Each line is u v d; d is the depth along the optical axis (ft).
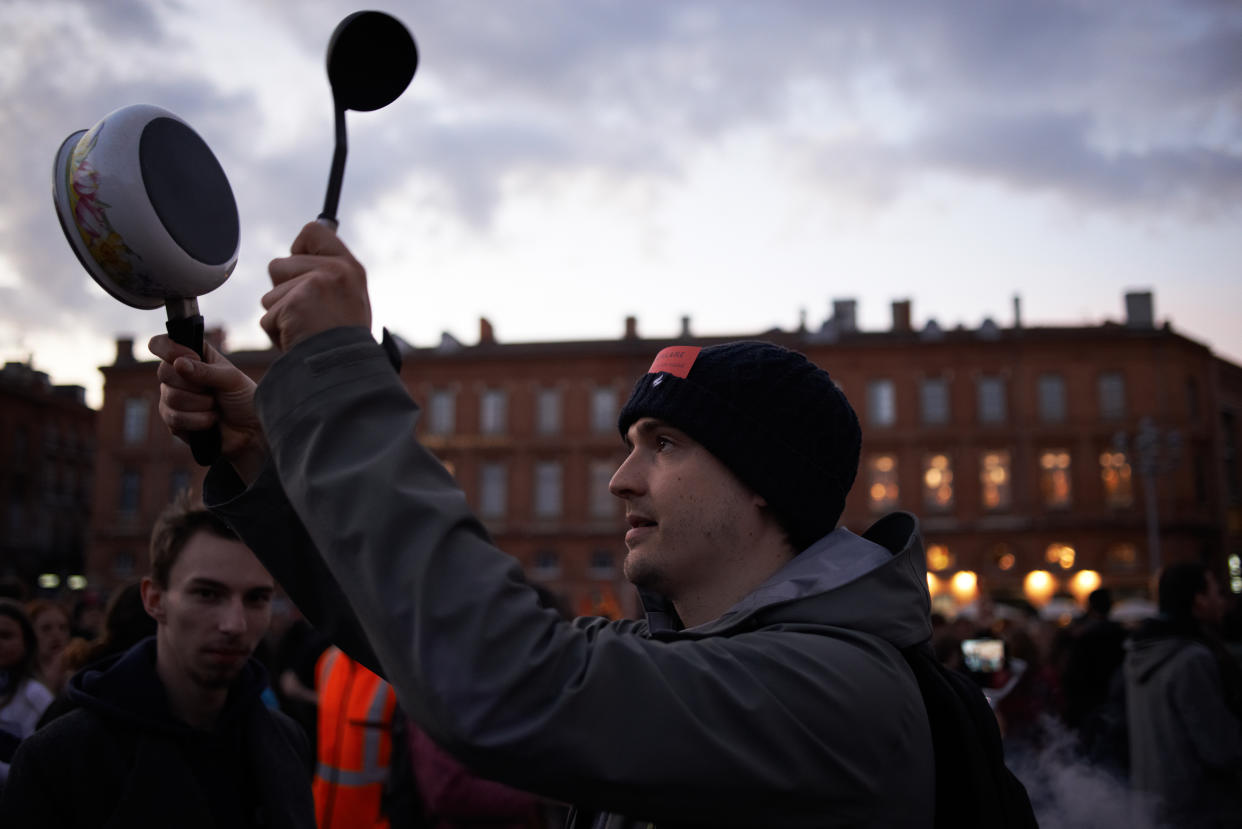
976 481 115.34
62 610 15.08
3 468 143.23
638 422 3.65
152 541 6.28
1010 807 3.32
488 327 138.31
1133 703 13.06
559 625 2.69
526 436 124.77
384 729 10.87
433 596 2.49
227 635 6.00
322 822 10.82
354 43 2.89
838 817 2.79
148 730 5.77
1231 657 12.51
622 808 2.61
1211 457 117.19
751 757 2.65
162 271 3.12
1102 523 112.57
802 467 3.46
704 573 3.53
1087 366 116.16
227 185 3.46
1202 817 11.94
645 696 2.60
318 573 3.21
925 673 3.32
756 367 3.50
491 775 2.48
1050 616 68.08
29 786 5.48
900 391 118.32
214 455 3.33
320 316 2.76
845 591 3.17
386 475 2.59
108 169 3.04
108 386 133.80
